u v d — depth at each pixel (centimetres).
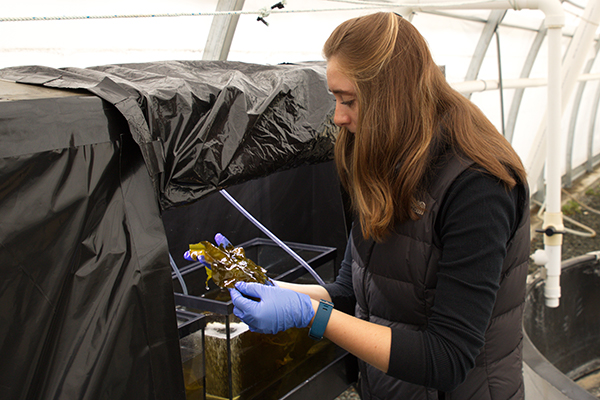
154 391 65
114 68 86
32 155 56
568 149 594
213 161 77
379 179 79
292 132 92
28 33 134
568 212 525
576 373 254
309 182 146
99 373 60
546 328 239
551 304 232
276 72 99
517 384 92
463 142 74
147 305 64
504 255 72
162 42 172
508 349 89
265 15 110
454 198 73
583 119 613
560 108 225
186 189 74
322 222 146
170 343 66
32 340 57
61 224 59
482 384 88
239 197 153
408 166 75
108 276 62
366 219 80
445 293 72
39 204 57
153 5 160
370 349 74
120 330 62
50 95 60
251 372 103
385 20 74
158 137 69
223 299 116
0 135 53
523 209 76
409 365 71
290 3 208
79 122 60
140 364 63
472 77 379
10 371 55
